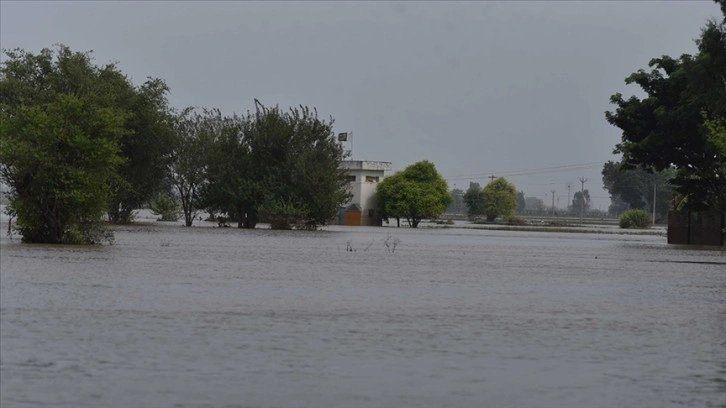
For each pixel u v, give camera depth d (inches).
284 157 5999.0
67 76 5526.6
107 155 3294.8
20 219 3265.3
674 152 5088.6
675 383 1096.8
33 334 1296.8
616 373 1149.1
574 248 4466.0
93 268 2340.1
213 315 1535.4
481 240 5236.2
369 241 4517.7
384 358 1206.3
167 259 2768.2
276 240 4315.9
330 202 5900.6
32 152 3144.7
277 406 954.7
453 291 2066.9
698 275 2753.4
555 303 1879.9
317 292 1952.5
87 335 1299.2
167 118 5984.3
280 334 1363.2
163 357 1165.7
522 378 1111.6
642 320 1637.6
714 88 4534.9
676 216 5147.6
